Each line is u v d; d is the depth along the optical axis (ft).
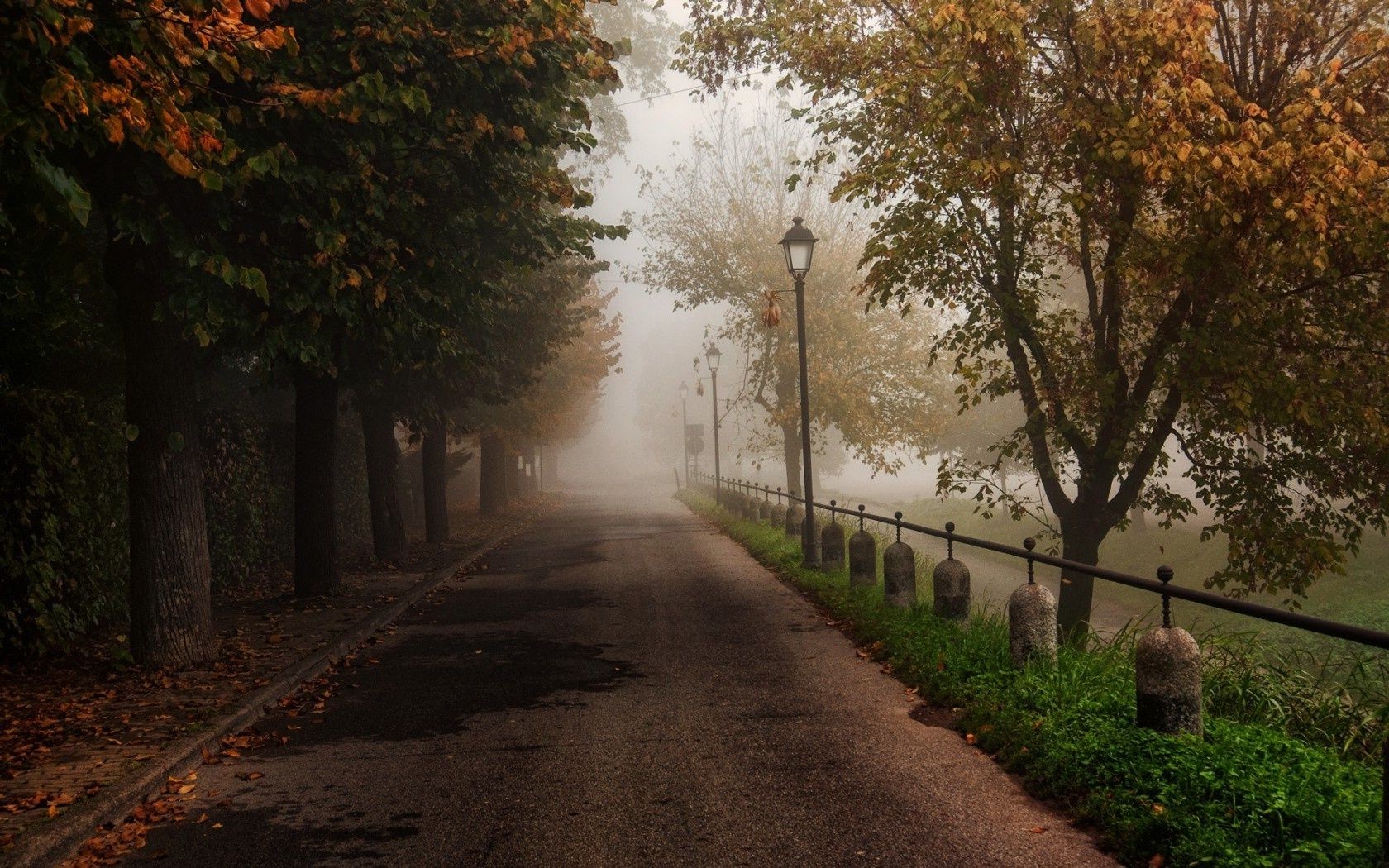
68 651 31.94
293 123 27.84
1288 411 33.32
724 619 37.32
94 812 16.38
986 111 35.91
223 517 48.06
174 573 28.89
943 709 22.82
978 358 42.52
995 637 27.78
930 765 18.60
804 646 31.22
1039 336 39.99
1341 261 35.17
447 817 16.62
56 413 32.40
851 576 41.65
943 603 31.22
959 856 14.25
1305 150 29.99
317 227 28.43
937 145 34.73
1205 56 30.94
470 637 35.29
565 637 34.45
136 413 28.94
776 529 72.64
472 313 40.63
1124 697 20.76
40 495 30.40
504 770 19.15
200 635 29.35
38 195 21.67
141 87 18.38
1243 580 40.37
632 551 68.69
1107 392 37.63
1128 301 39.78
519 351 67.31
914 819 15.80
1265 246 33.63
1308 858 12.57
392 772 19.26
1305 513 39.91
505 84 32.01
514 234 38.63
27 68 18.26
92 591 33.96
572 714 23.44
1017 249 39.04
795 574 48.60
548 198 36.70
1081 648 27.58
